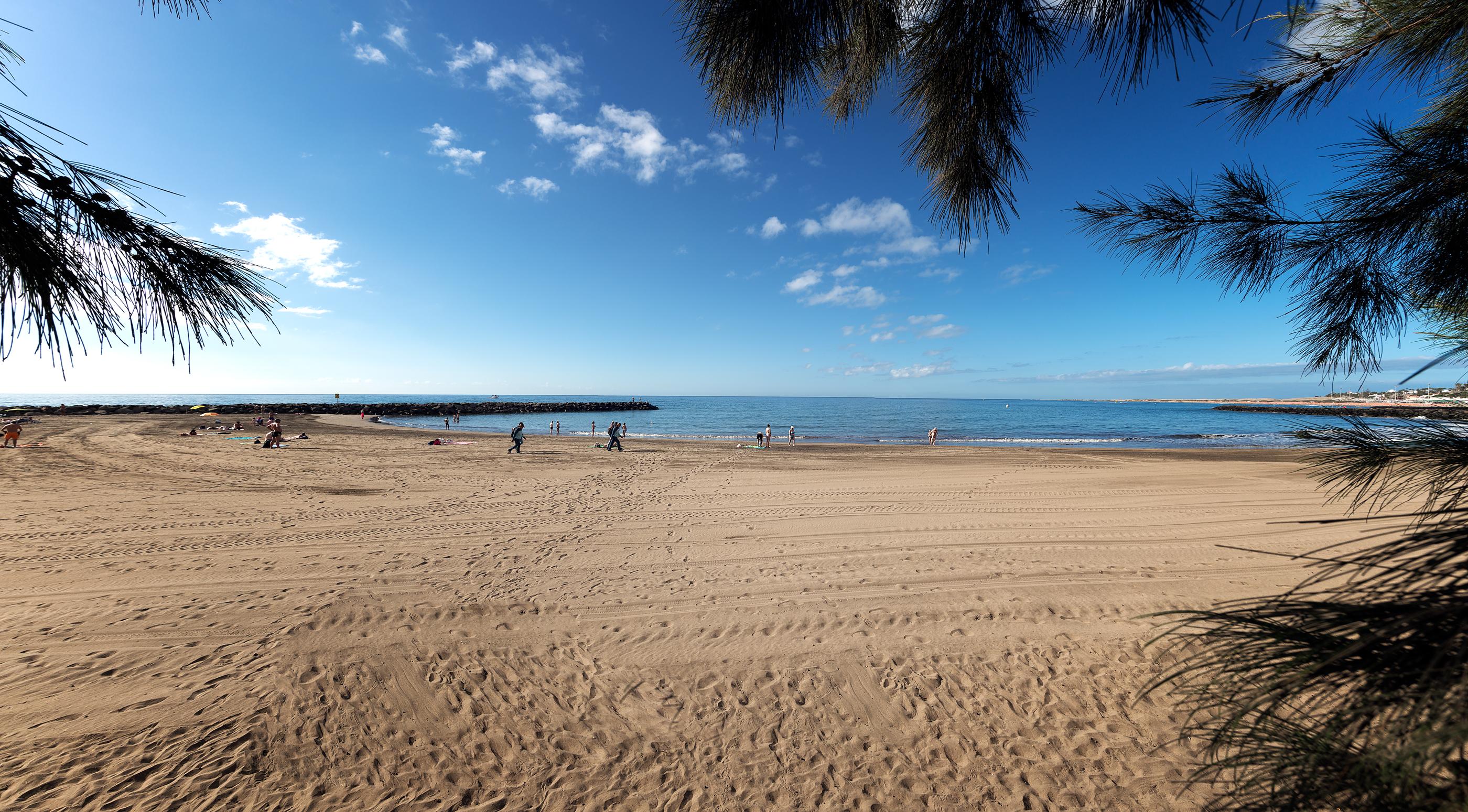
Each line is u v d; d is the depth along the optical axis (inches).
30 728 128.3
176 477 488.1
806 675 160.4
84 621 185.5
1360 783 36.2
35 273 51.3
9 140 50.0
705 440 1163.9
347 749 127.9
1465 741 27.1
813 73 89.9
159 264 58.7
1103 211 93.3
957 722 138.6
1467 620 31.0
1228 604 46.9
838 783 120.1
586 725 139.3
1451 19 60.5
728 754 129.3
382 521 335.6
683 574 241.1
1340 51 69.6
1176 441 1272.1
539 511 366.0
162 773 116.3
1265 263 85.4
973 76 87.5
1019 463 661.9
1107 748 126.4
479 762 126.1
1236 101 77.4
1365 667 35.8
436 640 178.7
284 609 197.6
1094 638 176.2
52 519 324.8
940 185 102.5
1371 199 73.8
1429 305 77.9
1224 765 47.1
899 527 319.6
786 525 327.6
